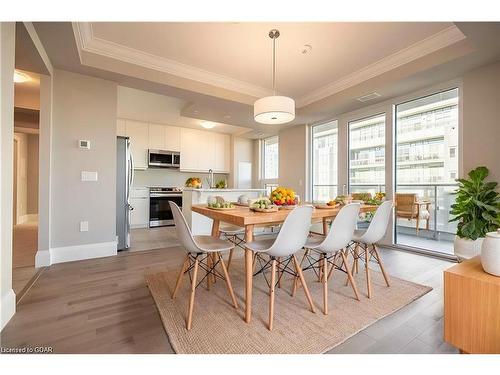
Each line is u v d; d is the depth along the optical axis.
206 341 1.41
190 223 4.09
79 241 2.98
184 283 2.26
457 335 1.28
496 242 1.25
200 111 4.36
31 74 2.95
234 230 2.56
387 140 3.68
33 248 3.45
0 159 1.50
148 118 5.43
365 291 2.11
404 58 2.86
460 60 2.52
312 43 2.65
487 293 1.18
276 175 6.72
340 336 1.47
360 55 2.90
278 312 1.75
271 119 2.67
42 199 2.74
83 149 2.98
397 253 3.33
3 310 1.55
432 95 3.25
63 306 1.82
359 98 3.59
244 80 3.63
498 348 1.15
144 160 5.66
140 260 2.97
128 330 1.52
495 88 2.57
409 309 1.82
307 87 3.88
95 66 2.76
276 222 1.86
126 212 3.53
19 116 4.24
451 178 3.70
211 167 6.67
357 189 4.21
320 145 5.04
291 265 2.77
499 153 2.54
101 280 2.33
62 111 2.86
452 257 3.01
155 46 2.76
